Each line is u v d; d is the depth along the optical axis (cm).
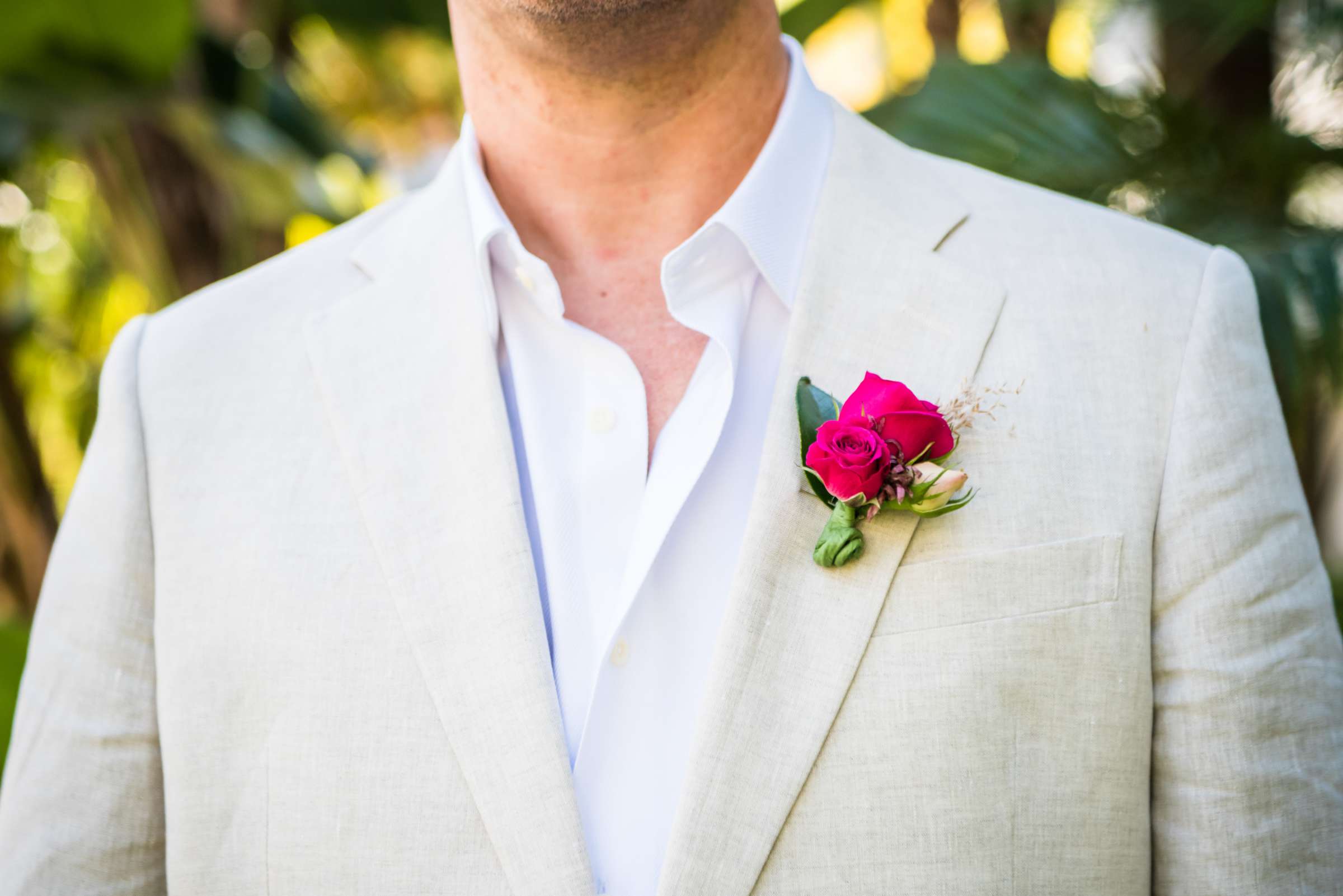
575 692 77
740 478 78
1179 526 75
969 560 74
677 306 79
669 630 77
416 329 82
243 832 77
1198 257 79
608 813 75
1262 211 118
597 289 83
